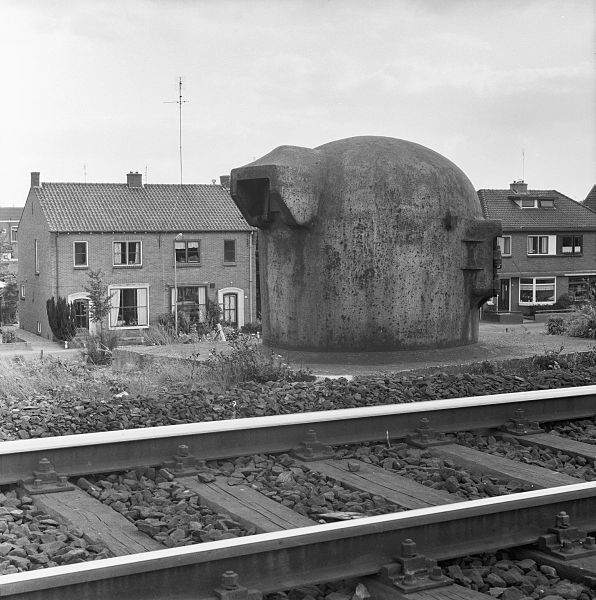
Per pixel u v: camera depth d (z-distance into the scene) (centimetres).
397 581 452
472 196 1355
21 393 1079
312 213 1249
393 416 771
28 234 5744
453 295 1305
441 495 614
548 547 504
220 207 5556
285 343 1299
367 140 1314
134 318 5256
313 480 655
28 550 486
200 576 423
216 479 645
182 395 959
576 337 1703
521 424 806
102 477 654
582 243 6725
